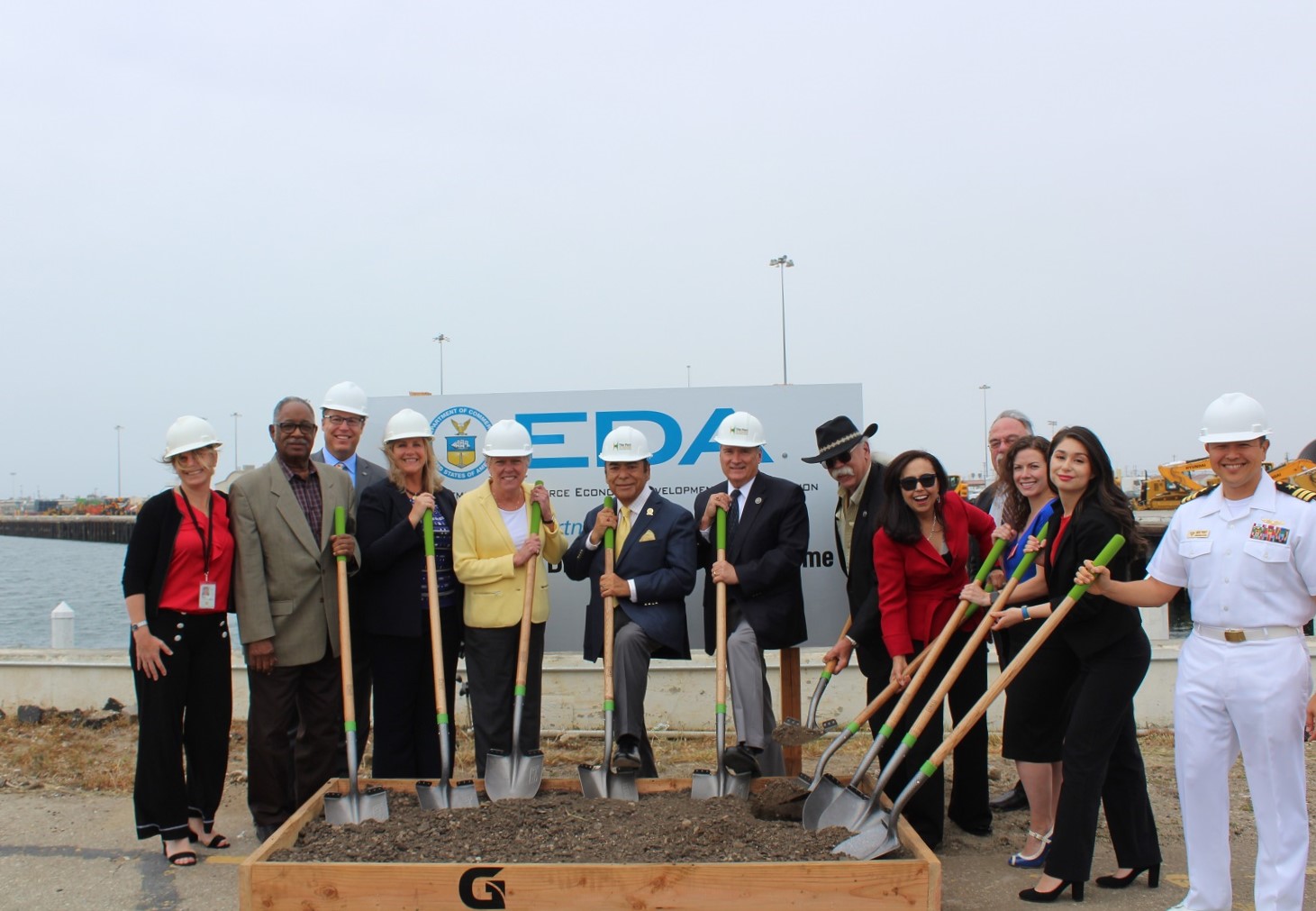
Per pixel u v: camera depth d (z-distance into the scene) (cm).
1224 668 353
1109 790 418
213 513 459
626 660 480
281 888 359
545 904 354
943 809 477
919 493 442
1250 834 484
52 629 797
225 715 475
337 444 535
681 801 445
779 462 574
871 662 475
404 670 488
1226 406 351
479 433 600
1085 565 379
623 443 491
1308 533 340
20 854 465
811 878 352
